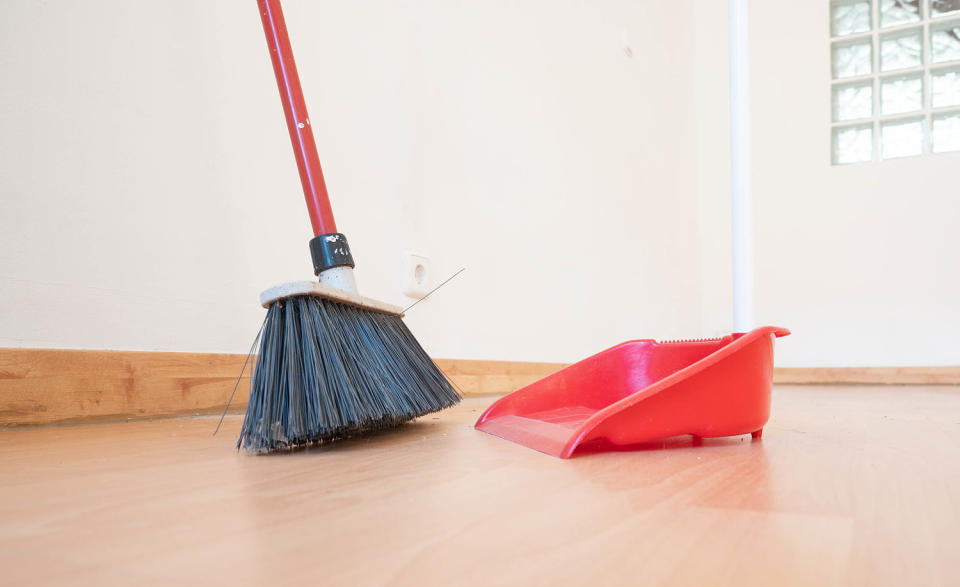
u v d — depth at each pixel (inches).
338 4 51.5
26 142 32.5
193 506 14.8
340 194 50.6
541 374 76.7
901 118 128.0
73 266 34.1
